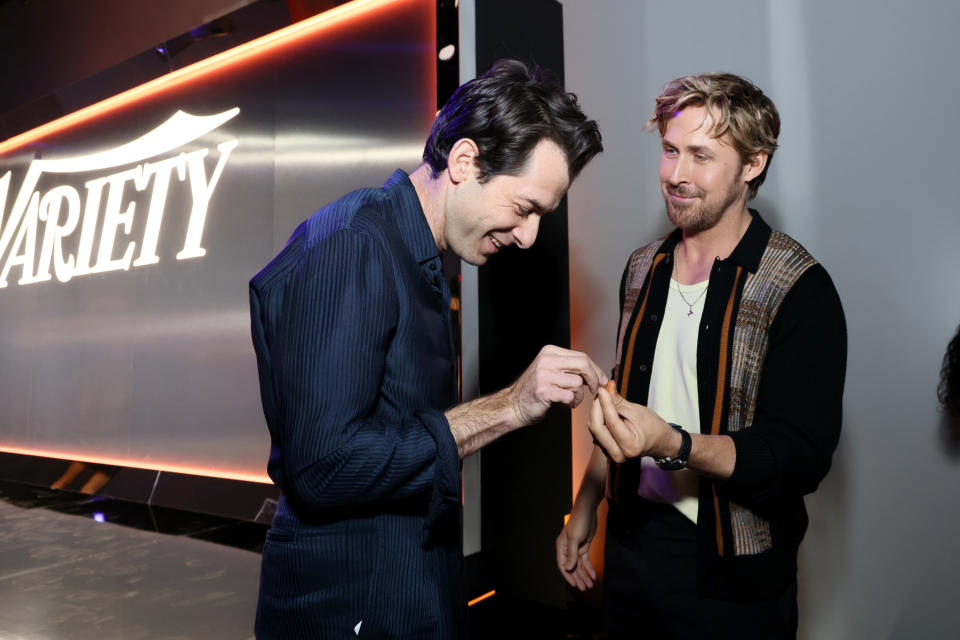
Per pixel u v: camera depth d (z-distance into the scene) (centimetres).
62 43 508
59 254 468
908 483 191
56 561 290
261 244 340
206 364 367
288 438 83
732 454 110
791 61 214
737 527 120
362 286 85
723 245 131
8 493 427
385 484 83
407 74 274
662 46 244
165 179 397
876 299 197
